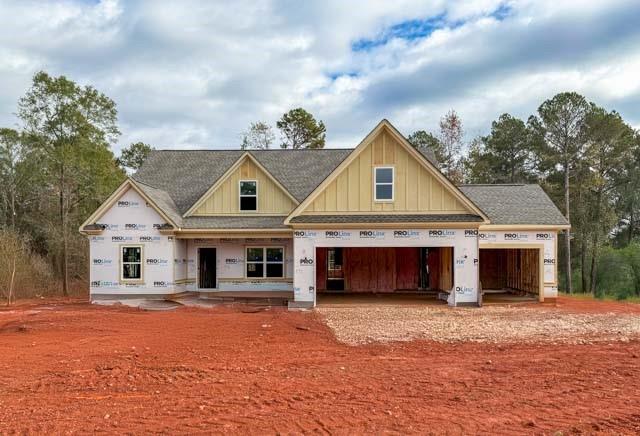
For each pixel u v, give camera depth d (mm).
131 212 21484
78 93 29719
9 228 32531
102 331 14250
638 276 37906
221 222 22203
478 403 7562
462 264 19438
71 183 31125
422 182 19875
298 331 14078
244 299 21844
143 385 8727
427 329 14242
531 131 45188
